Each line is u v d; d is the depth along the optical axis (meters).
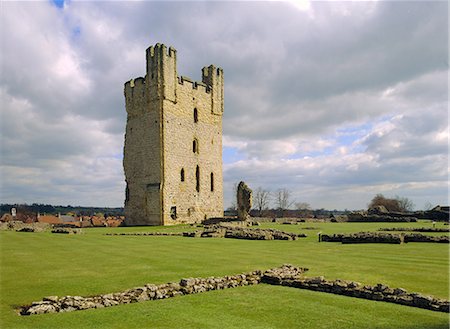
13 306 8.84
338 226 38.78
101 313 8.46
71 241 23.67
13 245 20.94
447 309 8.57
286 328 7.70
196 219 51.56
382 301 9.50
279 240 25.17
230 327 7.73
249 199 43.84
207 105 55.41
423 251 18.12
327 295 10.13
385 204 83.62
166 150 47.59
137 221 49.28
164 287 10.14
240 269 13.23
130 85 51.78
